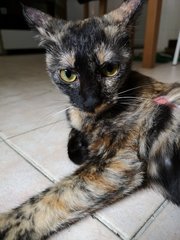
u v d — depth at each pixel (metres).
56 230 0.11
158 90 0.16
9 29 0.71
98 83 0.14
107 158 0.14
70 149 0.17
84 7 0.61
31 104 0.27
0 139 0.19
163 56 0.56
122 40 0.15
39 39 0.16
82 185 0.13
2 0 0.66
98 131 0.15
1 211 0.12
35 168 0.15
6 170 0.15
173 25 0.63
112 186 0.13
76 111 0.16
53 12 0.70
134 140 0.14
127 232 0.11
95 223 0.12
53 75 0.16
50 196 0.12
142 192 0.14
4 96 0.30
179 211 0.12
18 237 0.11
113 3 0.56
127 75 0.15
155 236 0.11
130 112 0.15
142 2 0.15
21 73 0.44
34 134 0.20
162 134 0.14
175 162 0.13
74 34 0.15
